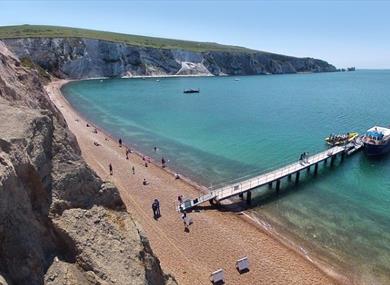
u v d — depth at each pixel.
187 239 33.75
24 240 12.73
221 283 28.16
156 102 131.00
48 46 190.62
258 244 34.44
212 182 51.03
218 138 77.56
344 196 48.19
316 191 49.50
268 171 56.47
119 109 112.38
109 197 17.44
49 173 15.55
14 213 12.47
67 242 14.57
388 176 56.22
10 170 12.41
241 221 39.22
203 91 172.62
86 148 58.34
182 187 47.38
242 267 30.03
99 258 14.71
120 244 15.86
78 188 16.31
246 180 49.69
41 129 16.00
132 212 37.56
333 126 94.56
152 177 49.53
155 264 17.72
